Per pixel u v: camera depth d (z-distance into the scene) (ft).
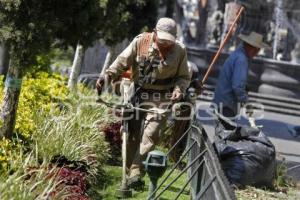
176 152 60.95
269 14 179.32
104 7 51.75
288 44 181.16
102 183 53.72
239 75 60.59
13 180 39.68
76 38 51.08
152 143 51.49
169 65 51.39
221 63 151.02
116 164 61.36
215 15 176.96
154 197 44.32
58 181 44.50
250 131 55.72
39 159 50.37
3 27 47.50
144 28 90.33
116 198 49.98
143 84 52.29
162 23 51.08
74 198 44.65
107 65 94.84
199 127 49.62
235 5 175.94
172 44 51.34
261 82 147.95
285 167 60.44
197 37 181.68
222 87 61.82
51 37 48.73
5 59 69.46
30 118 55.01
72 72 79.82
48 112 58.65
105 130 64.49
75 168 50.72
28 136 51.52
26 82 67.00
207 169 39.78
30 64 48.96
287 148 86.58
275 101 139.54
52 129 52.85
